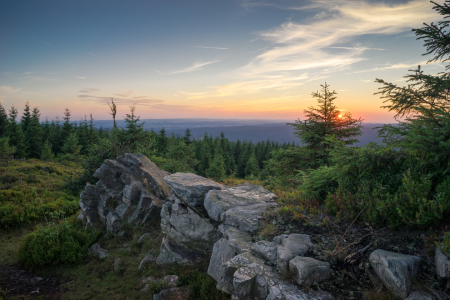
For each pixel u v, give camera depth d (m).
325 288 4.53
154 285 7.26
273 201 8.80
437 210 4.82
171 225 9.30
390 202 5.49
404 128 5.60
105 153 20.80
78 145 52.72
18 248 10.41
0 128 50.94
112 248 10.41
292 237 5.83
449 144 4.57
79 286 8.27
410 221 4.92
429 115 5.08
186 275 7.43
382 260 4.29
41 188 20.56
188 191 8.99
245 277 4.82
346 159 6.73
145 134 29.56
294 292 4.42
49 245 9.89
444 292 3.81
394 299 3.99
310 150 14.56
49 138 55.09
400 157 6.49
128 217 11.59
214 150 68.69
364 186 6.70
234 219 7.28
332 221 6.34
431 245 4.38
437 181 5.62
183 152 39.69
